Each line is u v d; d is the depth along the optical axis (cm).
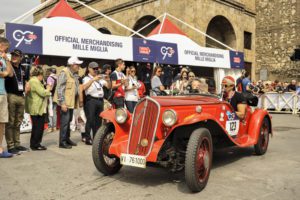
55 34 937
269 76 2148
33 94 669
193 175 422
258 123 630
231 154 662
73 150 684
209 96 594
